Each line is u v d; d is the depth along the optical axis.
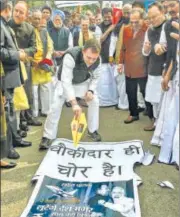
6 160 3.24
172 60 3.16
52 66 4.17
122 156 3.28
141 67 4.00
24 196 2.65
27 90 3.98
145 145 3.60
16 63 2.97
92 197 2.55
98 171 2.98
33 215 2.33
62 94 3.38
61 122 4.32
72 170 2.99
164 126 3.27
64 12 4.70
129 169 3.00
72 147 3.44
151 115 4.03
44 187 2.69
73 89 3.34
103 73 4.85
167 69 3.28
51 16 4.53
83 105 4.23
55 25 4.52
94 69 3.39
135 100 4.21
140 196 2.64
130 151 3.38
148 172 3.02
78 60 3.24
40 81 4.12
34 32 3.73
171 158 3.16
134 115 4.31
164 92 3.40
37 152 3.45
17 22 3.58
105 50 4.75
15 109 3.37
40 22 3.96
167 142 3.15
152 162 3.20
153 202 2.56
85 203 2.47
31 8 4.18
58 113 3.47
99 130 4.07
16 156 3.29
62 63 3.30
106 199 2.52
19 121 3.80
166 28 3.24
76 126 3.16
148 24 3.85
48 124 3.49
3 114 2.34
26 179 2.91
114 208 2.40
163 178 2.91
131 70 4.05
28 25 3.68
